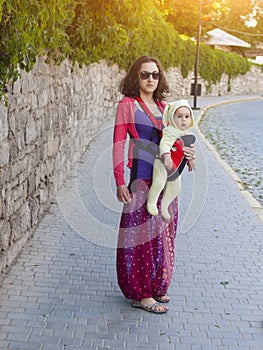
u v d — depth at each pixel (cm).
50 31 469
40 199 545
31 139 487
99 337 321
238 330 338
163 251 353
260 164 1038
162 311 355
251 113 2259
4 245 403
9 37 331
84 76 882
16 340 313
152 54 2120
